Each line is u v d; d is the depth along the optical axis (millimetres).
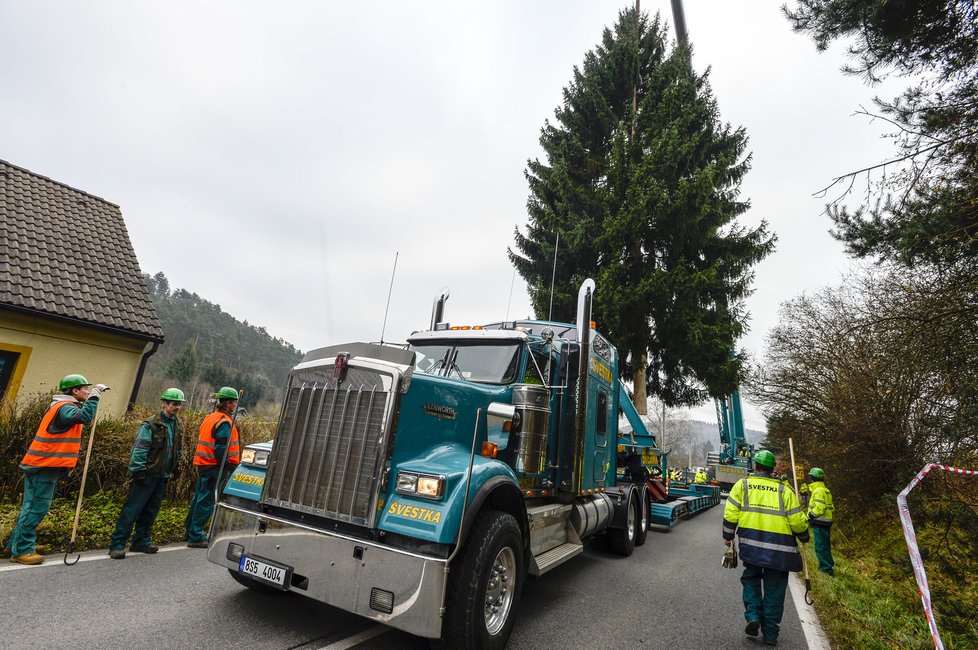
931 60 6434
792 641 4848
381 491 3602
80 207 13531
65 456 5047
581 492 6215
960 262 6285
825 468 13633
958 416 5941
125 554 5465
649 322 18688
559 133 22859
